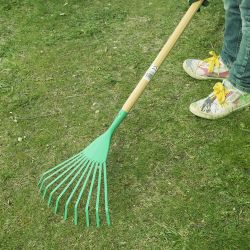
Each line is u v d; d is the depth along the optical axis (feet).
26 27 5.86
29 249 3.71
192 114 4.69
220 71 4.99
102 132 4.59
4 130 4.62
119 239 3.75
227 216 3.86
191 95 4.91
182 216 3.87
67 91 5.01
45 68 5.29
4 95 4.98
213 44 5.52
